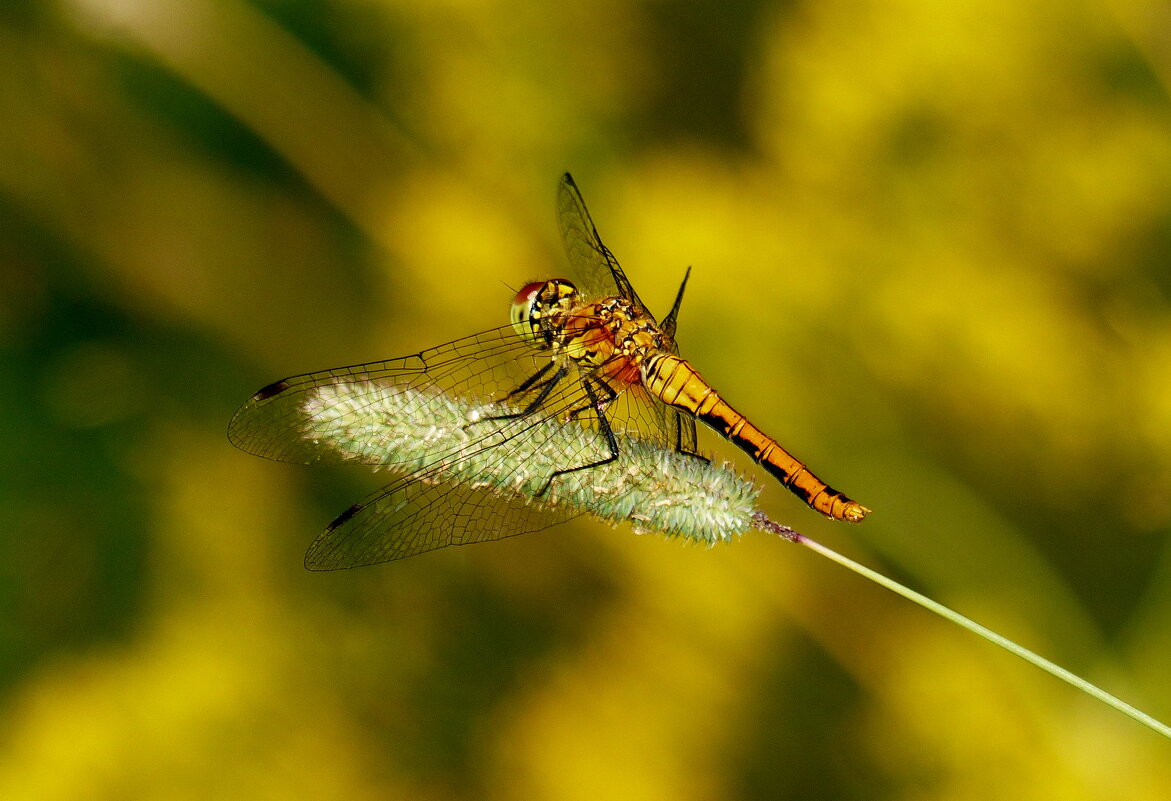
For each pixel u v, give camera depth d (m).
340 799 0.78
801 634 0.78
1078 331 0.78
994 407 0.78
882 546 0.78
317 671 0.78
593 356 0.74
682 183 0.78
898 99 0.78
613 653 0.78
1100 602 0.78
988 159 0.78
